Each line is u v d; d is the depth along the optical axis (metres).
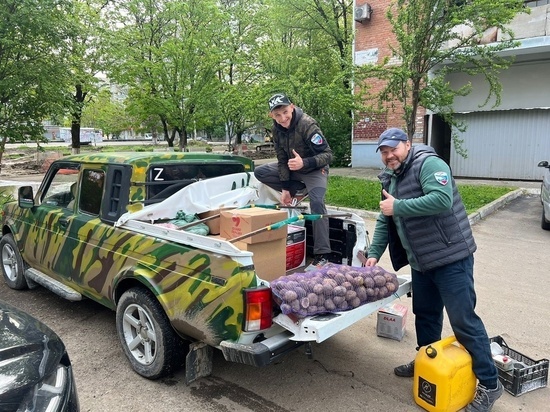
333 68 15.93
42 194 4.58
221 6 19.62
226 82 16.53
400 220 2.92
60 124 12.28
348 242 3.76
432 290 3.13
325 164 4.05
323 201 4.02
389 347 3.84
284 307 2.54
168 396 3.06
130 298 3.27
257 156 26.80
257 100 13.35
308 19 19.22
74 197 4.09
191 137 57.47
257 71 15.60
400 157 2.83
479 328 2.82
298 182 4.33
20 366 2.09
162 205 3.52
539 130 13.94
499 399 3.07
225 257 2.67
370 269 3.00
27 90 10.09
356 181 13.27
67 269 4.00
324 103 11.64
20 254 4.84
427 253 2.80
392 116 16.11
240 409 2.93
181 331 2.96
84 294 3.92
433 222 2.76
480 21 9.05
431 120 15.42
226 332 2.66
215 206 3.77
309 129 3.98
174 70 15.10
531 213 9.37
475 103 14.88
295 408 2.95
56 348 2.40
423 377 2.88
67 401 2.20
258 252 3.02
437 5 8.96
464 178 15.38
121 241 3.39
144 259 3.18
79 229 3.82
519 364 3.28
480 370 2.82
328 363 3.56
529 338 3.97
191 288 2.81
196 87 15.25
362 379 3.32
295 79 11.95
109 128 36.81
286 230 3.22
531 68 13.73
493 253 6.61
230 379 3.29
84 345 3.78
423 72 9.63
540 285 5.28
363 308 2.81
